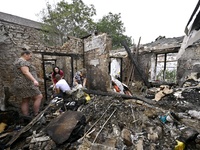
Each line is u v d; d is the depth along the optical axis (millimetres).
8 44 3127
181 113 2404
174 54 7371
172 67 7422
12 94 3160
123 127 1977
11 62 3186
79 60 5438
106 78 3938
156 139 1764
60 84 3365
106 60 3916
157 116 2275
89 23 12578
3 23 3047
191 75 3885
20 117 2516
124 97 3277
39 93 2582
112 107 2523
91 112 2455
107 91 3861
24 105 2566
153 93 4246
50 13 9055
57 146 1615
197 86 3342
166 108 2699
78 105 2838
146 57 5949
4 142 1771
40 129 2035
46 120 2324
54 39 8680
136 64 5789
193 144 1764
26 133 1949
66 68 6527
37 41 3967
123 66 6812
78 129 1844
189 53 4102
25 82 2328
